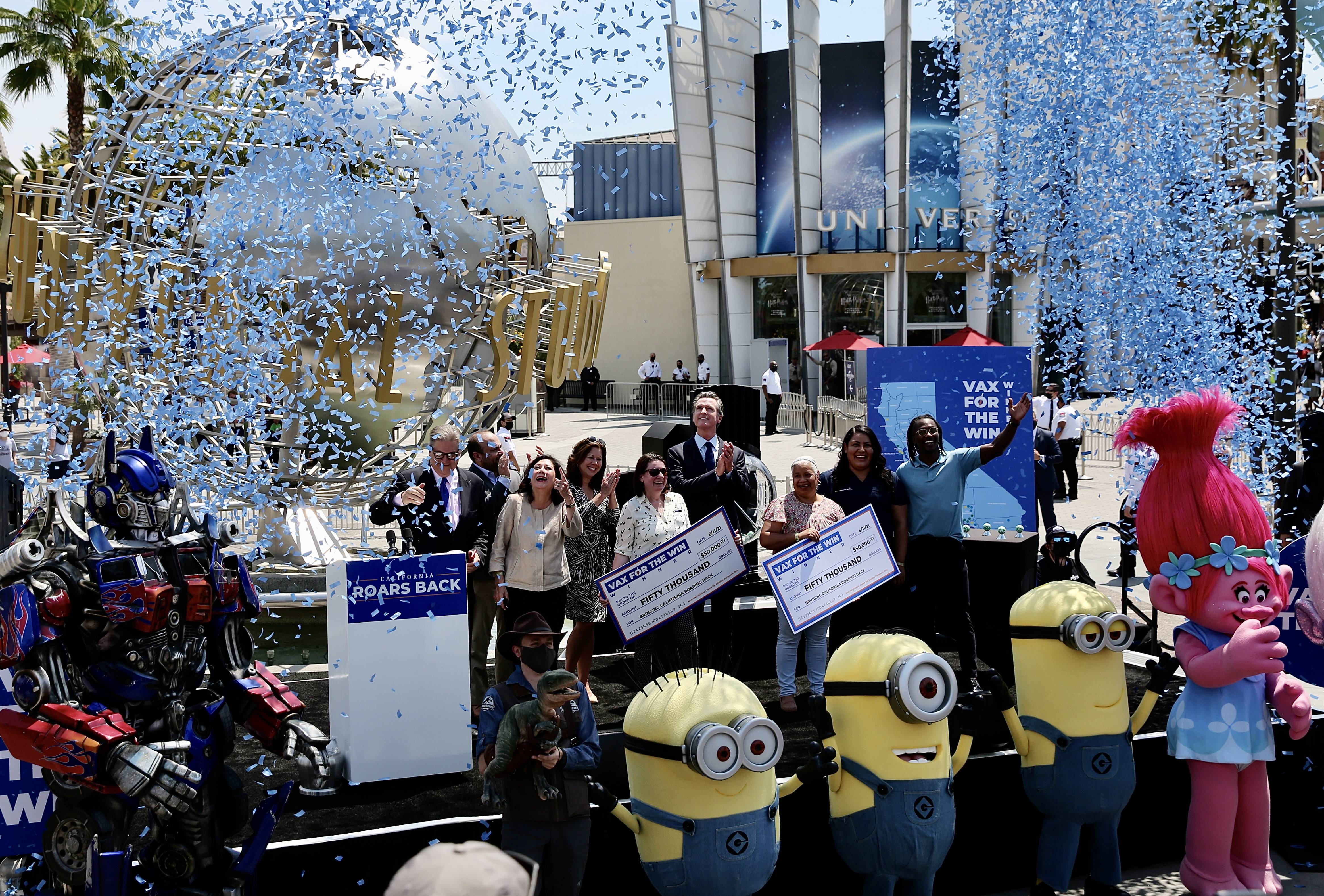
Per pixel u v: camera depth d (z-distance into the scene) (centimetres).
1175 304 629
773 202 2914
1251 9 648
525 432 2217
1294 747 516
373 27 600
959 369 641
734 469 622
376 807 480
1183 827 509
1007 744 527
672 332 3269
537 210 788
